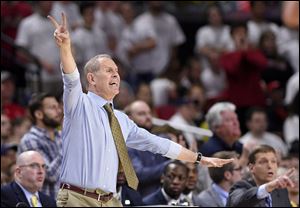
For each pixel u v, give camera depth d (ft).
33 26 112.37
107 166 52.08
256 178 66.74
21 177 69.21
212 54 120.06
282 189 67.97
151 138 54.08
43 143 76.33
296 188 76.28
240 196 63.67
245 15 126.11
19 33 112.88
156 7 124.36
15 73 112.57
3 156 81.46
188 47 131.23
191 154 54.34
